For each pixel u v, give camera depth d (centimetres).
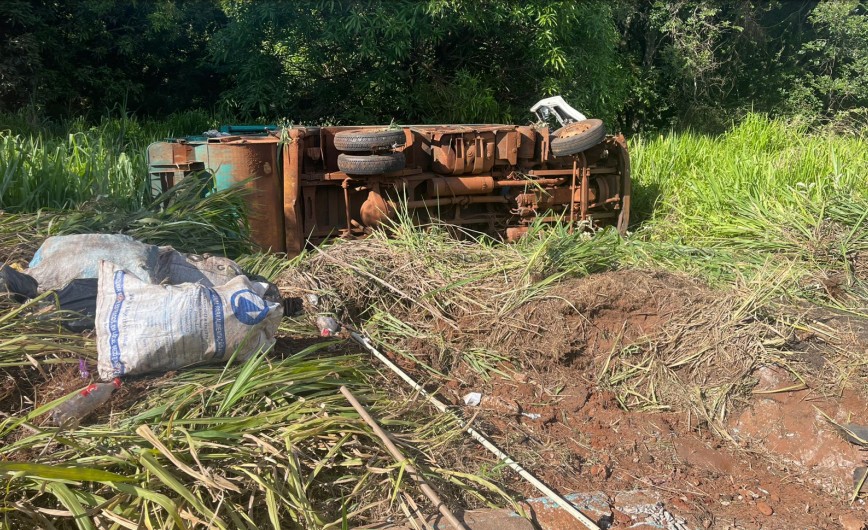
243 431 335
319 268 552
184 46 1617
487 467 372
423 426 392
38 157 753
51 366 372
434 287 541
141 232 542
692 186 916
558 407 449
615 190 828
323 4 1302
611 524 347
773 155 1082
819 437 427
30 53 1303
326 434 352
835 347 491
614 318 510
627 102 2105
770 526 361
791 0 2328
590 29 1540
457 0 1288
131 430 324
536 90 1559
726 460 420
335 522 308
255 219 629
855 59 2252
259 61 1392
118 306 370
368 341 486
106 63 1540
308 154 657
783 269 603
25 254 480
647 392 470
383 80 1398
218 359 382
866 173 927
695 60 2119
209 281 457
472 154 714
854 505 386
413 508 325
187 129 1330
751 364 473
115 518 275
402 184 673
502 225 759
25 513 279
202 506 281
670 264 615
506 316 509
